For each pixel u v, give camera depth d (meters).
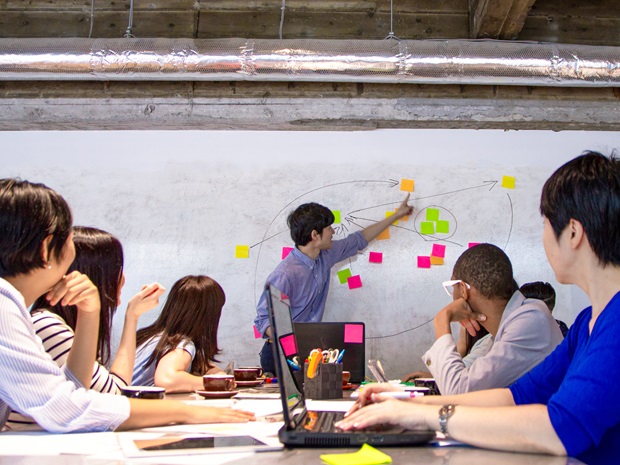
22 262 1.27
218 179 4.52
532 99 4.46
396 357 4.34
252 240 4.45
